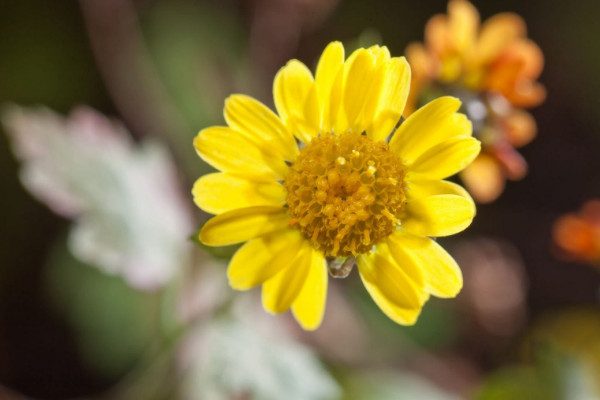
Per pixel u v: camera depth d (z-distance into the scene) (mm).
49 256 252
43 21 272
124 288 243
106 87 278
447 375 281
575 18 344
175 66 288
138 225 222
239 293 215
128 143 231
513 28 201
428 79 198
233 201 169
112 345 242
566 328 302
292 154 171
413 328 280
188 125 284
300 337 263
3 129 258
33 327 248
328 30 313
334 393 213
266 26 305
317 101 170
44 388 244
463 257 309
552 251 325
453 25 200
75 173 220
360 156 170
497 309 302
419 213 170
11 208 256
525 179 337
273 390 209
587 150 342
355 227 170
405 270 169
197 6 300
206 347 218
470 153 168
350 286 280
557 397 237
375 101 170
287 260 171
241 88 298
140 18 288
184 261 225
